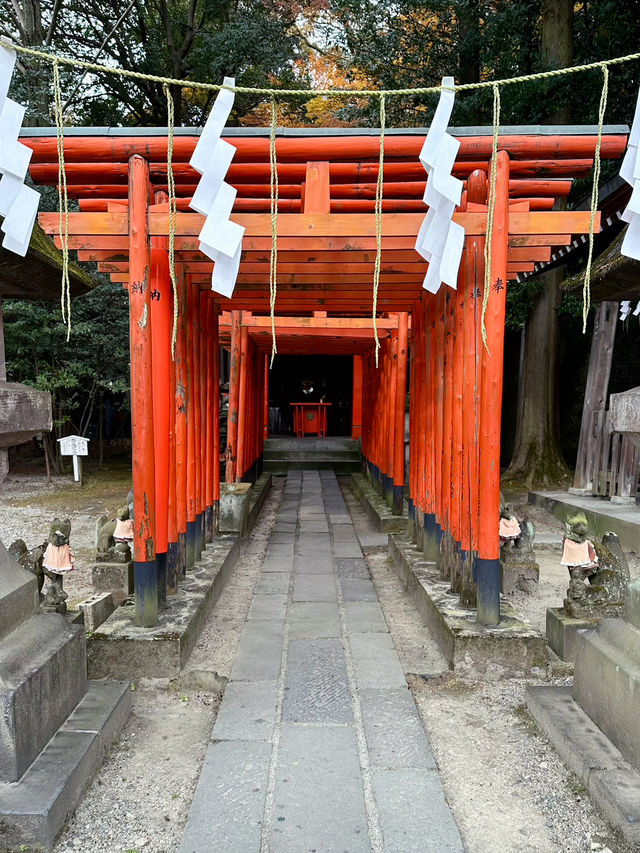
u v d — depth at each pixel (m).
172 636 4.28
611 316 10.19
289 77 16.00
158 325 4.80
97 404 18.23
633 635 3.08
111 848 2.61
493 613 4.48
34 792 2.61
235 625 5.41
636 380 13.45
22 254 3.36
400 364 9.42
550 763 3.21
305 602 6.04
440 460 6.03
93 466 16.84
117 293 13.25
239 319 10.66
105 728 3.26
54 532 4.39
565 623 4.47
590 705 3.36
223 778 3.01
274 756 3.21
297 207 5.24
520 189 4.75
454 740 3.50
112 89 15.77
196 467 6.35
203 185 3.57
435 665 4.54
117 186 4.61
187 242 4.48
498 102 3.54
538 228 4.24
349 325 10.15
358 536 9.36
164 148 4.20
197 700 3.99
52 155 4.21
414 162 4.41
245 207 5.26
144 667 4.22
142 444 4.41
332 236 4.19
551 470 12.36
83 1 14.95
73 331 12.77
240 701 3.85
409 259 5.43
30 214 3.34
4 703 2.64
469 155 4.25
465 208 4.65
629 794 2.70
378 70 12.54
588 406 10.38
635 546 7.68
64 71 12.63
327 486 14.83
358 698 3.91
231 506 8.52
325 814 2.74
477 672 4.26
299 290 6.57
